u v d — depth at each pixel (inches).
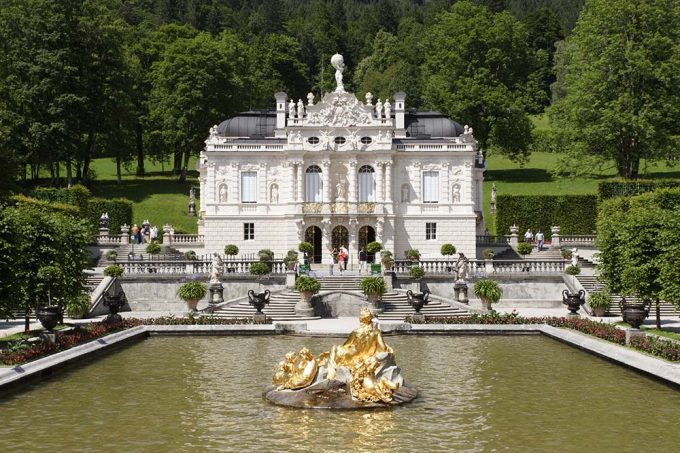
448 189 3157.0
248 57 5393.7
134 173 4918.8
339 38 7249.0
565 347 1739.7
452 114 4645.7
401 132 3312.0
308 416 1098.7
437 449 944.9
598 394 1237.7
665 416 1096.8
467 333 1968.5
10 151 3053.6
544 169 4877.0
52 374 1407.5
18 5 3907.5
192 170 5019.7
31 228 1726.1
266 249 3093.0
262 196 3154.5
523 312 2348.7
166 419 1088.2
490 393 1247.5
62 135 3799.2
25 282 1617.9
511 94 4653.1
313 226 3127.5
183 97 4340.6
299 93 5974.4
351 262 3097.9
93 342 1656.0
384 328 1958.7
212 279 2454.5
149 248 3026.6
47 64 3779.5
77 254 1857.8
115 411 1133.1
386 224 3117.6
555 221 3526.1
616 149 3538.4
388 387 1162.6
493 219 3964.1
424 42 5393.7
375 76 6333.7
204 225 3243.1
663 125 3484.3
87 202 3472.0
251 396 1227.9
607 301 2231.8
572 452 932.0
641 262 1850.4
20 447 954.1
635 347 1547.7
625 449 944.3
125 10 6314.0
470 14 4889.3
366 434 1007.6
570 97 3720.5
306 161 3132.4
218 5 7249.0
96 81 4020.7
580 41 3627.0
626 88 3486.7
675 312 2235.5
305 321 2190.0
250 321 2068.2
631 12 3435.0
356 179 3132.4
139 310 2532.0
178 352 1668.3
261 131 3302.2
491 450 941.2
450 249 3073.3
